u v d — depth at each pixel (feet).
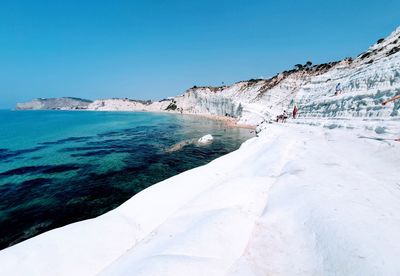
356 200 18.95
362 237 13.94
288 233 17.97
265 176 32.83
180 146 110.83
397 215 16.38
